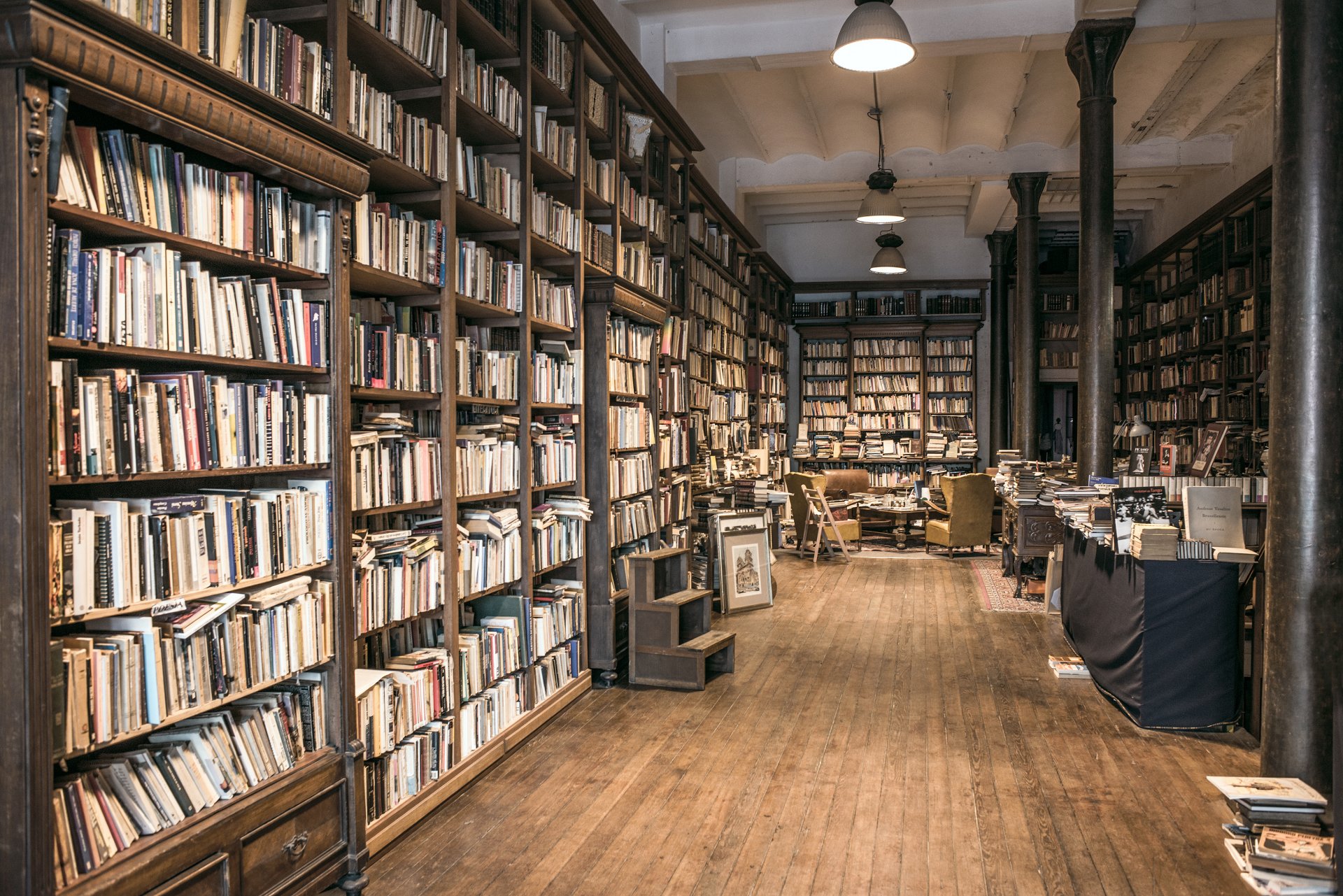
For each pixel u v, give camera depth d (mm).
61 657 2078
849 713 5176
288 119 2674
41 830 2006
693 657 5629
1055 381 15227
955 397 15289
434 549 3873
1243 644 5004
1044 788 4086
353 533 3463
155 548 2387
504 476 4594
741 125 10461
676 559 6262
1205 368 11367
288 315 2939
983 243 15391
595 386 5754
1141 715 4930
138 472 2338
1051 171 11430
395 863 3344
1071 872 3295
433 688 3809
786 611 8156
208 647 2561
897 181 11844
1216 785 3461
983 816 3789
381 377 3537
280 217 2883
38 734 2006
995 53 8031
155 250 2418
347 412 3123
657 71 7715
